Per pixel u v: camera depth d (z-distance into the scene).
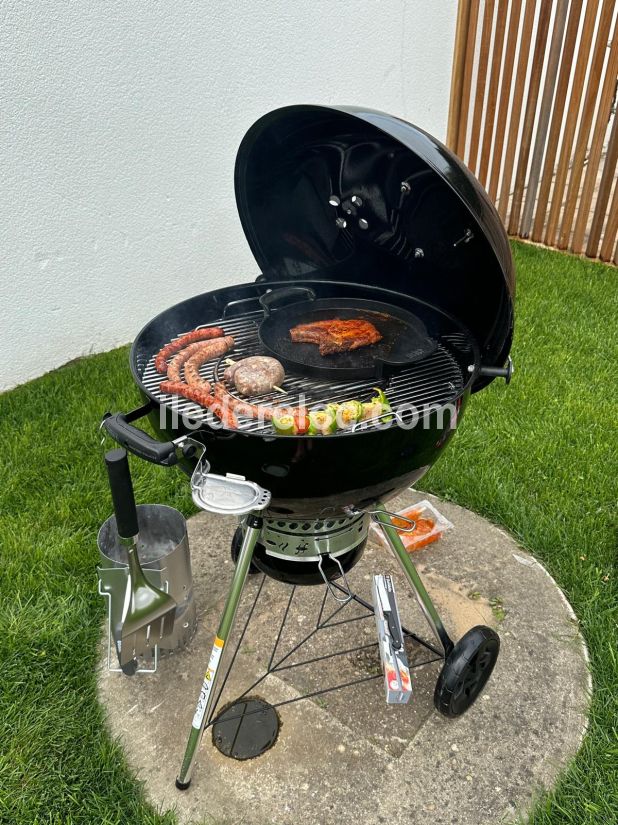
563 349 3.79
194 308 2.07
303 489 1.45
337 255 2.11
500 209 5.64
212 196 4.00
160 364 1.79
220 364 1.89
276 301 2.21
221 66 3.70
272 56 3.91
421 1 4.64
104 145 3.39
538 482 2.69
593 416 3.12
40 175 3.21
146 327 1.87
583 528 2.45
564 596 2.21
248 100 3.91
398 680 1.56
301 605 2.20
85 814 1.60
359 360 1.89
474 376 1.61
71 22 3.05
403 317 2.05
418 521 2.50
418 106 5.13
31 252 3.32
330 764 1.71
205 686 1.59
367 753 1.74
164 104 3.54
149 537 2.15
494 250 1.46
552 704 1.85
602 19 4.37
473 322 1.86
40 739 1.75
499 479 2.73
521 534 2.46
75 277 3.55
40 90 3.06
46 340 3.56
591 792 1.63
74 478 2.75
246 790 1.65
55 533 2.45
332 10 4.09
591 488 2.63
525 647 2.03
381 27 4.46
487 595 2.21
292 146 1.78
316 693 1.81
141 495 2.66
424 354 1.77
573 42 4.61
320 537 1.69
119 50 3.26
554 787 1.65
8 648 1.99
